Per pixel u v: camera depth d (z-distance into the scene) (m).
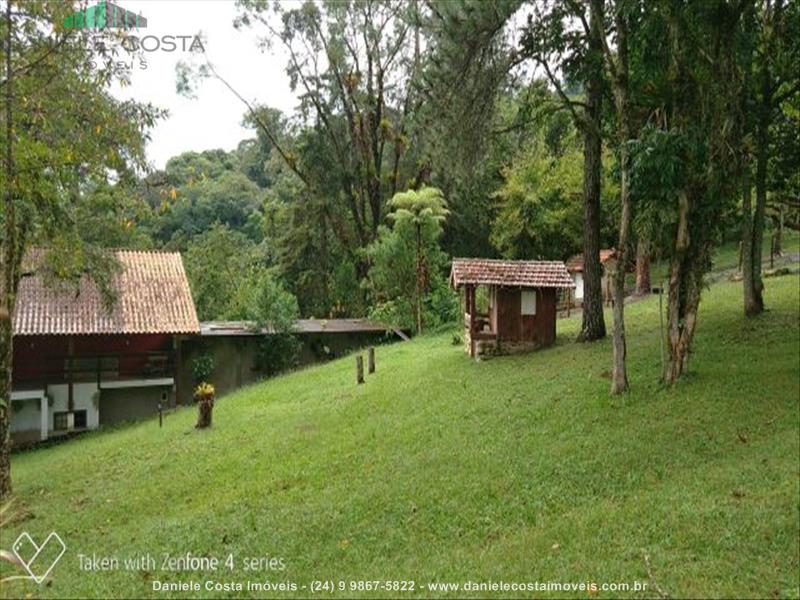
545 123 18.39
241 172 60.84
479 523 7.93
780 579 6.02
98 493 11.21
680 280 12.03
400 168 35.41
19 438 21.56
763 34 15.43
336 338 28.70
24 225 12.07
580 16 15.12
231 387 25.98
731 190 11.91
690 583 6.04
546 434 10.55
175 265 26.30
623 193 12.01
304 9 31.56
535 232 32.94
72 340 22.81
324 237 37.56
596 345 16.41
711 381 11.73
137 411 23.86
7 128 9.50
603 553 6.82
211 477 11.01
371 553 7.45
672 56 11.70
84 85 10.34
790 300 17.89
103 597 6.76
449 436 11.18
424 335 28.23
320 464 10.74
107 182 11.62
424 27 20.39
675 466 8.81
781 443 8.94
